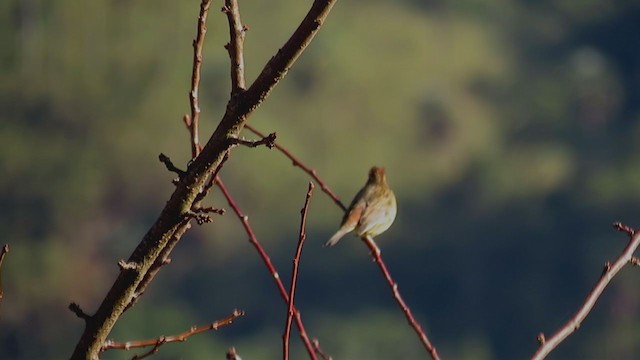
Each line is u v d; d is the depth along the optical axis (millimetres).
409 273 37688
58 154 39625
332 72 44938
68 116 40719
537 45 49375
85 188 38906
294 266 4320
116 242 37781
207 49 41938
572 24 49438
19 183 38500
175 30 41906
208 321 34375
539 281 37469
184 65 41562
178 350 31594
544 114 45469
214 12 42062
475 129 45000
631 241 4699
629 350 31906
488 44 48781
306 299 35688
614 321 32438
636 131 44312
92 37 41344
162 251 4273
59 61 41594
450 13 50281
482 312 36812
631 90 46719
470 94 46719
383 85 45375
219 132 4105
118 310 4207
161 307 33500
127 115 40500
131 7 41562
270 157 40094
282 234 38219
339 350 33469
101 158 39781
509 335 36156
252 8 43875
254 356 32781
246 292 35656
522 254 38375
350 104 44406
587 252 37750
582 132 44719
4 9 41438
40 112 40656
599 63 47312
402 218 40219
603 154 43219
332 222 38812
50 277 35688
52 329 34531
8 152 39125
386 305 36062
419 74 46750
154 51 41844
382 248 38094
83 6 41750
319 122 43406
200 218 4152
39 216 37812
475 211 40781
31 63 41344
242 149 39531
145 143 40094
